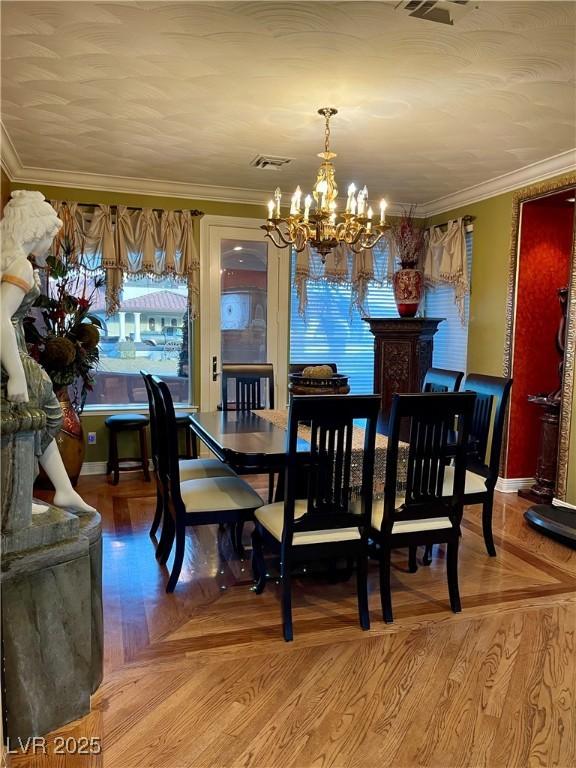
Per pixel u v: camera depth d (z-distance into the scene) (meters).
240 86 2.84
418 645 2.33
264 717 1.88
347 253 5.35
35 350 3.92
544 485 4.30
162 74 2.72
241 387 4.18
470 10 2.13
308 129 3.46
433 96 2.94
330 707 1.94
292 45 2.43
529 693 2.03
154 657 2.21
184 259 4.88
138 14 2.19
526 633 2.43
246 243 5.18
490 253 4.80
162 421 2.92
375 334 5.16
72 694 1.73
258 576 2.82
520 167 4.24
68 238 4.48
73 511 1.96
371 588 2.86
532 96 2.93
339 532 2.42
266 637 2.37
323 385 3.18
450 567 2.62
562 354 4.13
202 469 3.38
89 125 3.43
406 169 4.32
